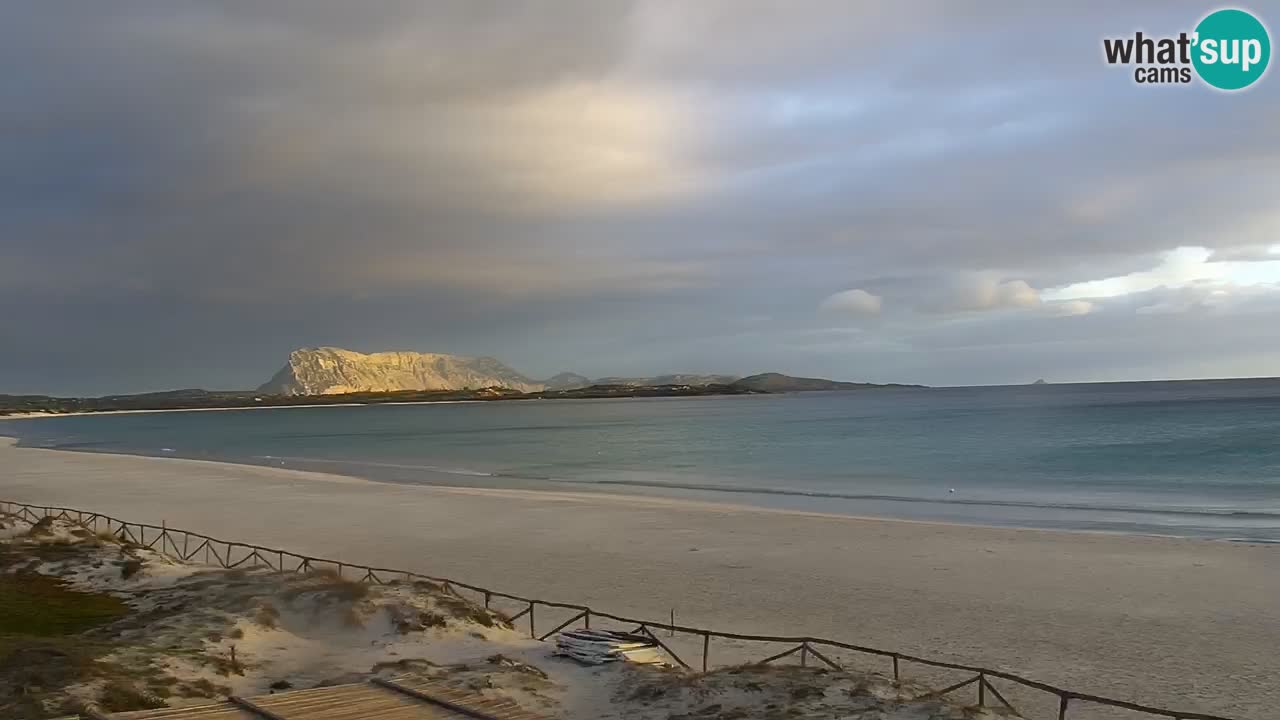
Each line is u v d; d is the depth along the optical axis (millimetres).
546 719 13516
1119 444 84375
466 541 36438
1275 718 16062
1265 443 80625
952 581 27609
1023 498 49094
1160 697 17203
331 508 47625
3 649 17781
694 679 16766
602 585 27969
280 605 21516
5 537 31969
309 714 13180
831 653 20484
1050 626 22453
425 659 18234
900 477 62250
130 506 49594
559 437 131250
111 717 12828
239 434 163750
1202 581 26859
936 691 16422
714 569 30031
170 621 19953
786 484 59219
